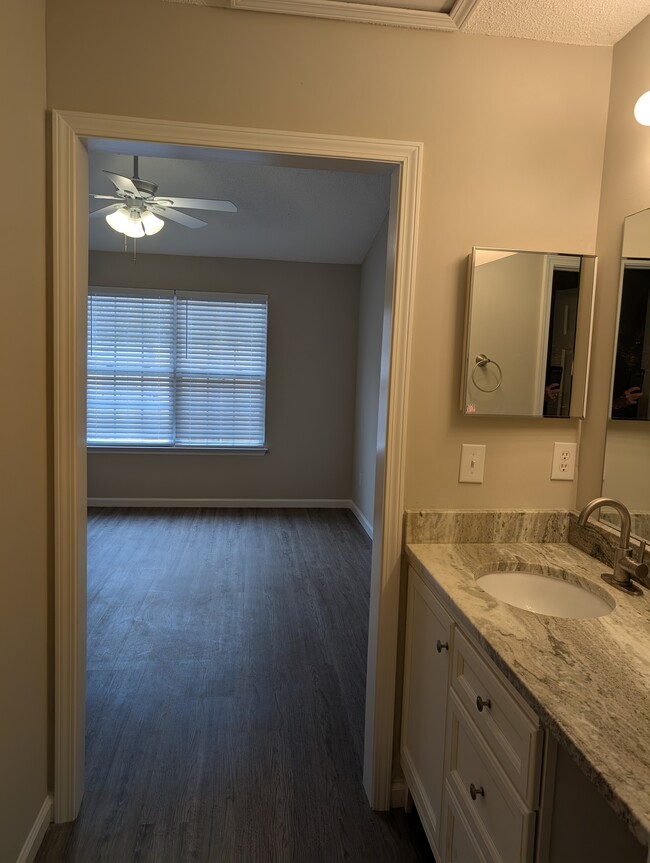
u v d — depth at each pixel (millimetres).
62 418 1597
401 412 1730
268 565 4082
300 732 2174
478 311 1705
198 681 2510
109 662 2652
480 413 1743
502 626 1228
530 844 1017
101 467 5516
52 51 1509
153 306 5434
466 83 1669
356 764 2010
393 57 1634
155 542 4531
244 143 1587
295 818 1756
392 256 1723
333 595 3553
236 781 1900
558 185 1732
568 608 1533
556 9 1533
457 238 1712
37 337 1506
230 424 5637
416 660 1698
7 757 1393
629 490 1572
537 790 1007
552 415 1774
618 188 1656
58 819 1698
